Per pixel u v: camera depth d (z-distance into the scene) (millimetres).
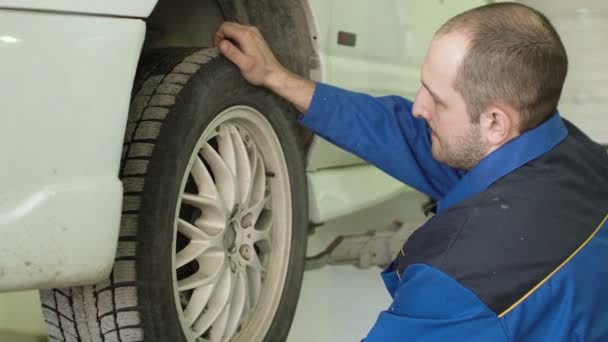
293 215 2111
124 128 1411
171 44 2203
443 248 1340
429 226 1429
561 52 1438
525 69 1395
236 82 1827
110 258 1398
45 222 1291
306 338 2686
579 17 5949
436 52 1479
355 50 2441
